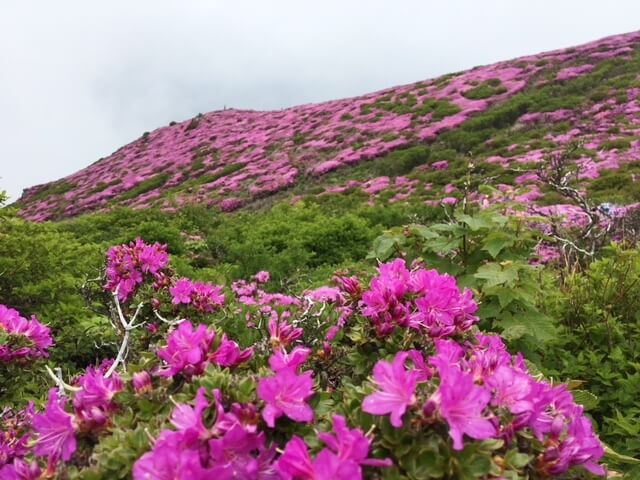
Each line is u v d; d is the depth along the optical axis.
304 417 1.45
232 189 26.97
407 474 1.36
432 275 2.21
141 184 33.00
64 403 1.74
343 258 11.01
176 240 11.55
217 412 1.41
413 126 28.64
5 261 5.89
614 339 3.85
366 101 35.69
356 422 1.48
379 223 14.23
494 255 3.75
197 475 1.23
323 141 30.30
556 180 5.69
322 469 1.21
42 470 1.57
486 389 1.54
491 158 21.17
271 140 33.62
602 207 6.88
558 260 5.88
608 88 26.20
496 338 2.16
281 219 14.94
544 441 1.55
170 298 4.32
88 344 5.25
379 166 24.86
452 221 4.29
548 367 3.79
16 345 3.13
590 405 2.65
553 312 4.18
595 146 19.69
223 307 4.25
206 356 1.74
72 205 33.00
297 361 1.69
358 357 2.13
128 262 4.50
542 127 24.41
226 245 11.79
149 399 1.64
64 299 6.04
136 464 1.27
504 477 1.37
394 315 2.08
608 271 4.24
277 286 8.28
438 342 1.93
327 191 23.00
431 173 21.73
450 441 1.39
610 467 2.79
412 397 1.41
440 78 36.47
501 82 31.55
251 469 1.31
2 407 3.04
